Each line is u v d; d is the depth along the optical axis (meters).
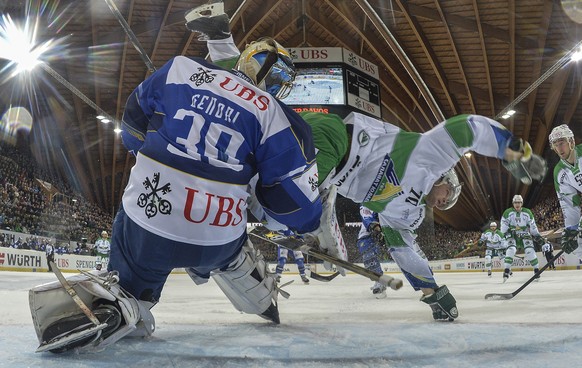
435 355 1.50
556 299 3.94
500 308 3.19
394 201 2.79
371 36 20.53
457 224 44.69
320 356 1.50
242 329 2.17
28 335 1.89
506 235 9.73
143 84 1.86
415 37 20.67
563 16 17.53
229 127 1.70
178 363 1.41
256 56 2.10
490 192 35.62
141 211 1.66
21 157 25.84
